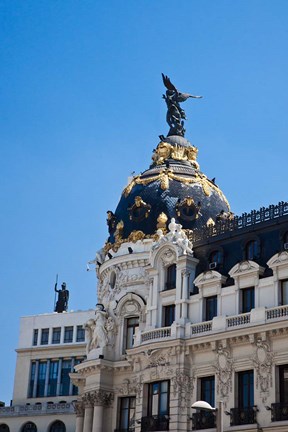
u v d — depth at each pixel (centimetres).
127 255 13262
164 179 13800
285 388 10469
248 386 10844
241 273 11325
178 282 12081
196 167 14612
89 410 12850
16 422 18038
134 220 13638
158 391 11775
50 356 19462
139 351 12031
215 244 12212
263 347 10688
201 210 13625
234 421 10681
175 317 11912
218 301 11538
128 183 14612
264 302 10994
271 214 11675
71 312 19762
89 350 13350
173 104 15400
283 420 10225
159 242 12531
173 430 11225
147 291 12788
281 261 10919
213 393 11194
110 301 13425
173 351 11581
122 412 12700
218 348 11181
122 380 12788
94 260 14500
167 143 14725
